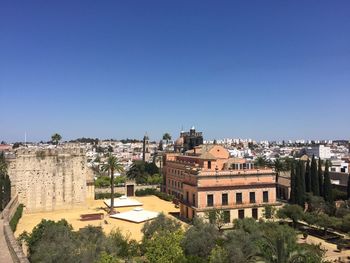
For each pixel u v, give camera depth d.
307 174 100.94
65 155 104.75
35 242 51.69
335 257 59.31
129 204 108.38
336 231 77.31
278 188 120.38
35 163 101.56
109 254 44.97
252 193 86.19
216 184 83.62
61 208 103.19
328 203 89.19
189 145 155.38
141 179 154.62
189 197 86.69
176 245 48.19
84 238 50.59
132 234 72.81
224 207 82.25
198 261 43.75
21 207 94.88
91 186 121.62
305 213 78.75
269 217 82.50
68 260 40.94
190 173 88.00
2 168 102.44
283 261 38.34
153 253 47.50
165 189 131.25
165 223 58.16
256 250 44.25
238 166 92.25
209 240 49.66
